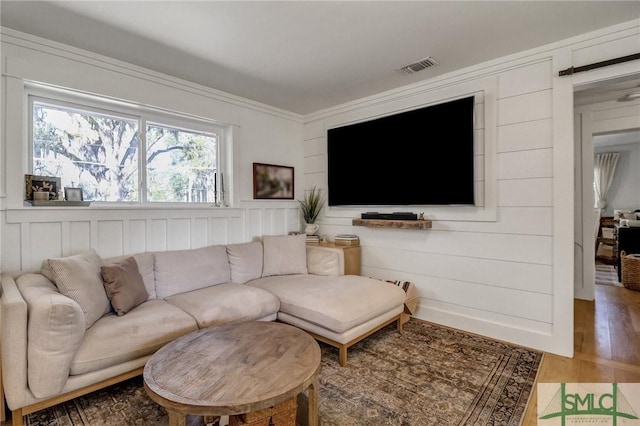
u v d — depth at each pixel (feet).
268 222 12.69
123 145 9.26
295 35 7.40
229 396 4.06
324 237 13.28
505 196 8.75
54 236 7.63
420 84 10.25
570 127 7.71
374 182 11.48
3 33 6.91
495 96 8.82
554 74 7.89
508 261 8.74
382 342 8.74
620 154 23.44
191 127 10.70
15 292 5.67
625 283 14.48
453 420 5.55
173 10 6.37
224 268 9.87
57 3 6.10
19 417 5.16
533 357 7.82
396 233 11.14
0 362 5.13
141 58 8.51
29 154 7.66
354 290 8.66
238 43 7.75
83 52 8.00
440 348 8.35
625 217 20.75
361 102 11.87
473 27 7.14
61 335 5.19
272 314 8.57
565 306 7.86
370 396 6.24
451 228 9.80
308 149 13.99
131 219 8.93
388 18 6.74
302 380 4.44
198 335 5.93
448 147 9.57
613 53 7.14
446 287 9.96
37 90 7.71
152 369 4.71
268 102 12.33
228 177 11.57
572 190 7.76
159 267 8.65
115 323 6.29
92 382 5.68
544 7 6.40
